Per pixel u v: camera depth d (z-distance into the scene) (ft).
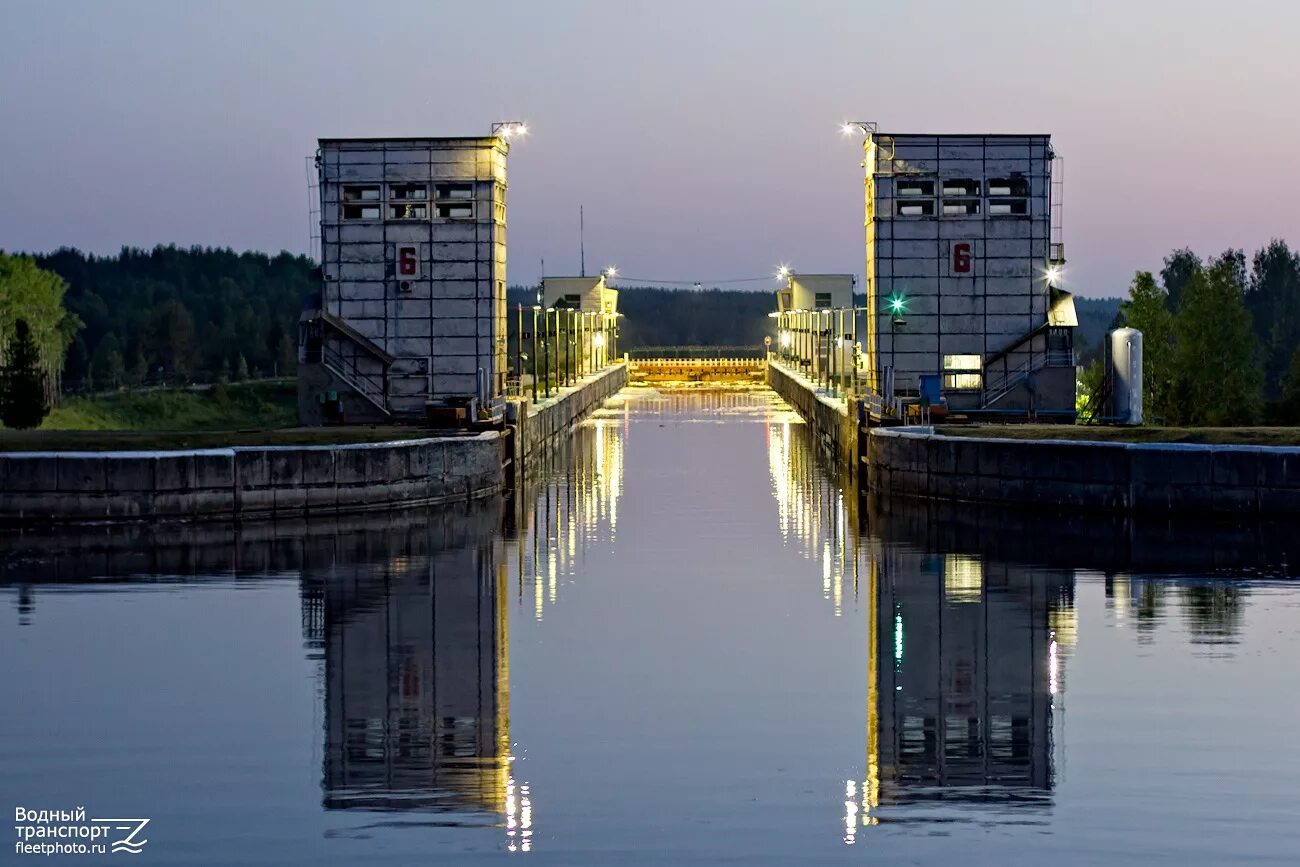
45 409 395.55
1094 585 176.45
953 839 97.50
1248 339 458.91
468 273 315.37
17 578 182.09
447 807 103.55
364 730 120.37
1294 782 106.63
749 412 538.88
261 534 216.95
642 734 119.24
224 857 95.86
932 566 192.54
